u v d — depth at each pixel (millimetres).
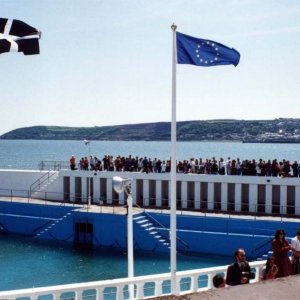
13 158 133125
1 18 13703
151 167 45156
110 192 45656
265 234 35594
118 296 12133
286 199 39969
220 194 43312
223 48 15039
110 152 174000
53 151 181250
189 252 36812
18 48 13758
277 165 40938
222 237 35844
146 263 34250
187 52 14812
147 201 44344
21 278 30094
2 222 44188
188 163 45062
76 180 47250
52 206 43125
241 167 42125
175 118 14375
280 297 4691
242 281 11109
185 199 43281
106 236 39281
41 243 40375
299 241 13125
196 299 4613
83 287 11336
